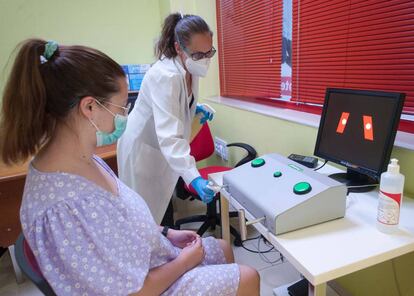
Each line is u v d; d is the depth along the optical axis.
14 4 2.58
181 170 1.34
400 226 0.93
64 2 2.72
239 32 2.45
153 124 1.63
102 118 0.81
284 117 1.75
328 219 0.97
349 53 1.48
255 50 2.29
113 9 2.90
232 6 2.48
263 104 2.29
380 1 1.29
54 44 0.73
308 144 1.59
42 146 0.77
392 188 0.86
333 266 0.77
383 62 1.32
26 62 0.70
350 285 1.53
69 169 0.77
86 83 0.75
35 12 2.66
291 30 1.87
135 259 0.81
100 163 0.97
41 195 0.73
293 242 0.88
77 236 0.72
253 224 1.02
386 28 1.28
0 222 1.73
